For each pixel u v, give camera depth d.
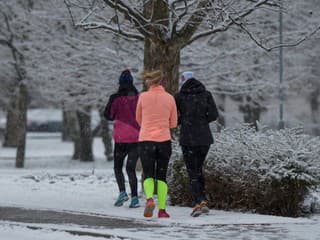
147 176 22.64
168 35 29.11
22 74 56.88
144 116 22.95
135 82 49.38
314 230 19.53
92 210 24.48
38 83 57.62
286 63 55.53
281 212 23.88
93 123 93.94
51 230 19.59
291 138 24.66
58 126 128.38
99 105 56.81
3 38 55.34
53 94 56.22
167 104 22.92
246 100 61.97
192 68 50.34
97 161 66.75
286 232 19.12
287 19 50.06
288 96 68.12
